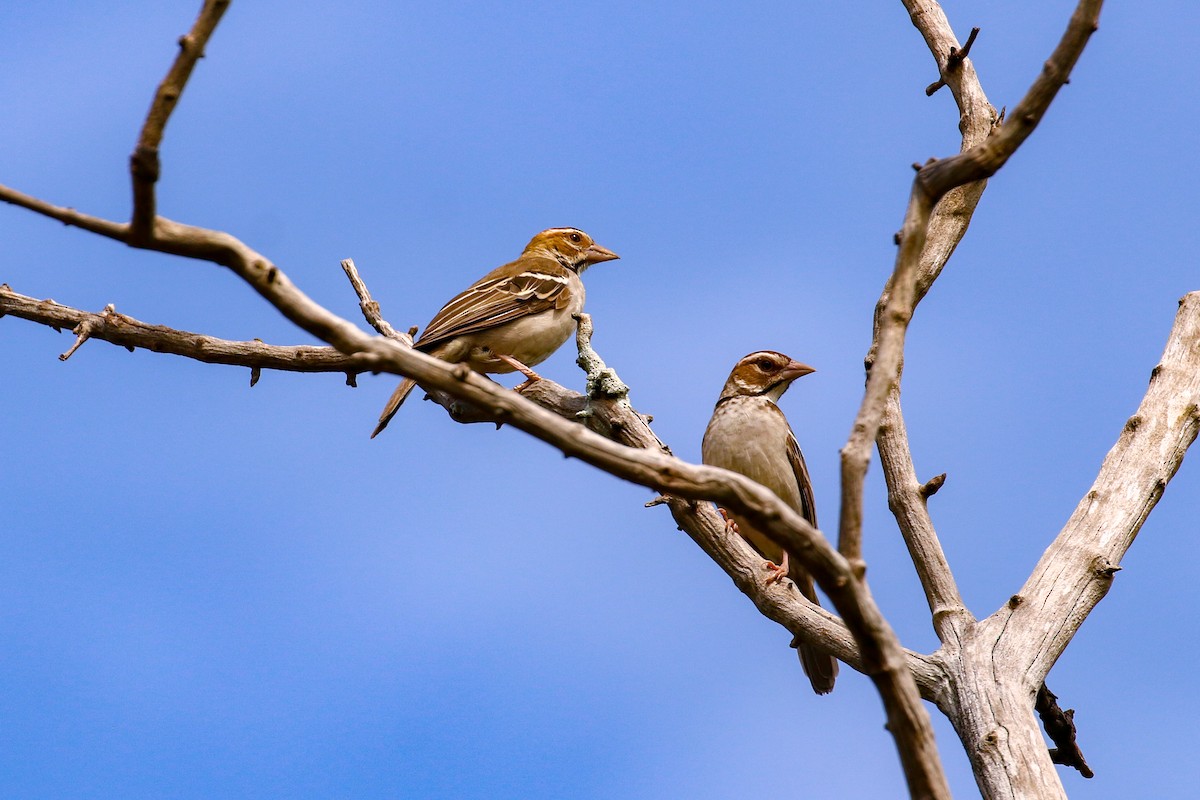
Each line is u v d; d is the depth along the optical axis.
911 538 10.51
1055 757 10.27
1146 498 10.50
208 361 13.34
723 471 5.74
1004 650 9.69
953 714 9.59
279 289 5.63
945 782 5.87
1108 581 10.10
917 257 6.47
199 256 5.64
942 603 10.18
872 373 6.21
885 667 5.89
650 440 10.89
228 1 5.35
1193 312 11.52
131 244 5.55
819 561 5.73
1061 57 6.14
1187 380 11.10
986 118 13.05
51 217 5.50
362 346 5.67
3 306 13.10
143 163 5.33
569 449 5.75
